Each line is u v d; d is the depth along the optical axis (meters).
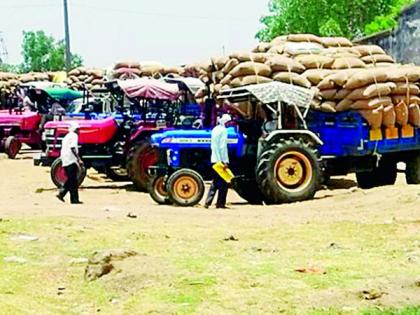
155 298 7.69
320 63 17.83
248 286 8.00
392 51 29.48
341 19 43.97
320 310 7.19
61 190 16.28
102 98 23.05
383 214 12.55
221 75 18.12
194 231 11.39
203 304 7.46
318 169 15.88
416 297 7.51
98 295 8.02
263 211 14.17
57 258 9.60
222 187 15.03
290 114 16.39
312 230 11.41
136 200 17.06
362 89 16.78
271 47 19.16
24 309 7.57
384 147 17.20
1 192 18.44
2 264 9.30
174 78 20.95
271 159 15.61
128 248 9.86
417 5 27.86
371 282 8.02
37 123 28.33
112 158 19.94
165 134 16.12
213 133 15.14
